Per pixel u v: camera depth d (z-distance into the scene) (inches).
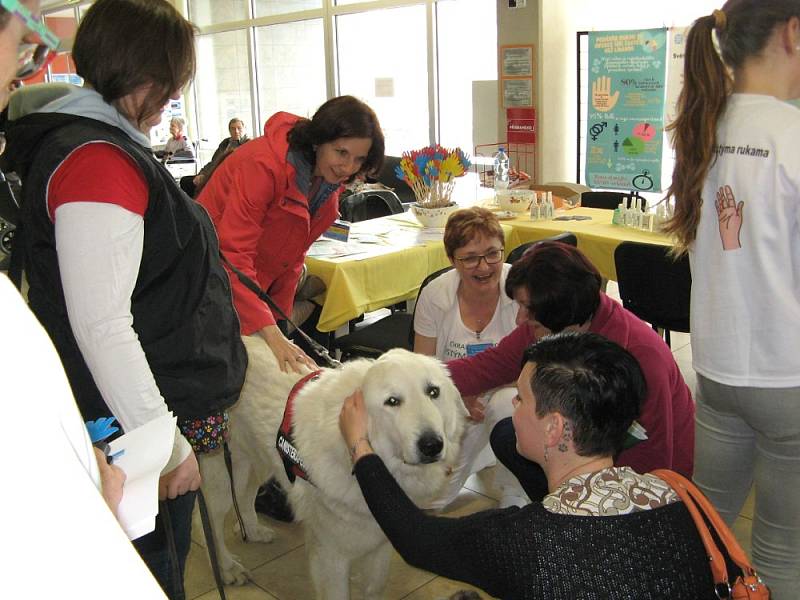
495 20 273.0
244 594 91.5
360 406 65.4
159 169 51.5
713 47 60.2
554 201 182.7
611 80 233.9
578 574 41.9
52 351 20.8
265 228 95.7
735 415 65.3
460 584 93.0
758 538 66.1
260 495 109.3
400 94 317.7
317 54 353.7
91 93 50.3
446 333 100.5
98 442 36.1
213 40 409.4
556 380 47.4
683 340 176.2
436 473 70.9
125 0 49.6
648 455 71.1
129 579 18.3
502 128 269.1
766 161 57.1
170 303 53.6
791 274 58.4
